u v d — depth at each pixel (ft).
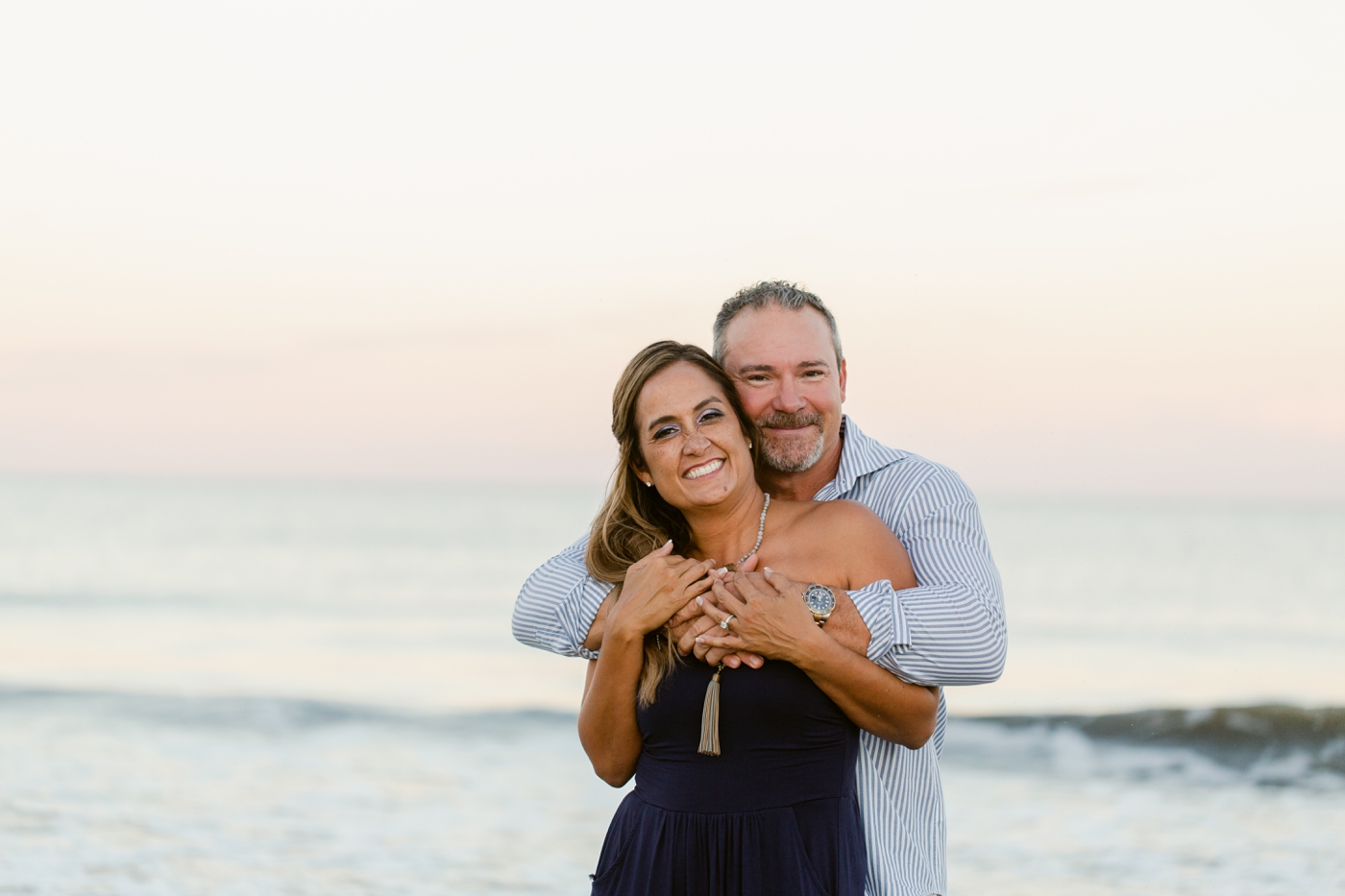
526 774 32.01
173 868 23.39
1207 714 34.01
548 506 235.81
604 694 9.23
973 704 43.29
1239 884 22.54
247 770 32.14
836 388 10.30
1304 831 26.00
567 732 37.65
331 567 112.16
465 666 56.29
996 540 145.07
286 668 54.85
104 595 88.43
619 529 9.87
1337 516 218.79
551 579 10.36
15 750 34.24
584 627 9.87
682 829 8.86
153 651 61.11
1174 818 27.04
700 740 8.86
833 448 10.43
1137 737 33.83
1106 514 222.07
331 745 35.73
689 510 9.47
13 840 25.04
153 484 346.13
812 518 9.50
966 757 32.99
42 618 75.72
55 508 199.00
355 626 74.33
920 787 9.68
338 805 28.53
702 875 8.78
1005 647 9.04
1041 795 29.19
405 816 27.53
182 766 32.50
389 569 110.73
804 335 10.10
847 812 8.95
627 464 9.81
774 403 10.02
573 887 22.63
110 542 135.74
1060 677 51.72
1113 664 56.03
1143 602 81.97
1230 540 145.48
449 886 22.59
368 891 22.26
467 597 90.74
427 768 32.68
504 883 22.89
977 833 26.11
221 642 65.92
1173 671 53.52
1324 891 22.11
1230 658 57.88
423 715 39.93
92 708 41.04
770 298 10.32
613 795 29.66
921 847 9.55
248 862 23.89
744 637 8.60
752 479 9.64
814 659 8.44
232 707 41.24
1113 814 27.45
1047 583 95.55
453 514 204.03
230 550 127.44
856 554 9.21
